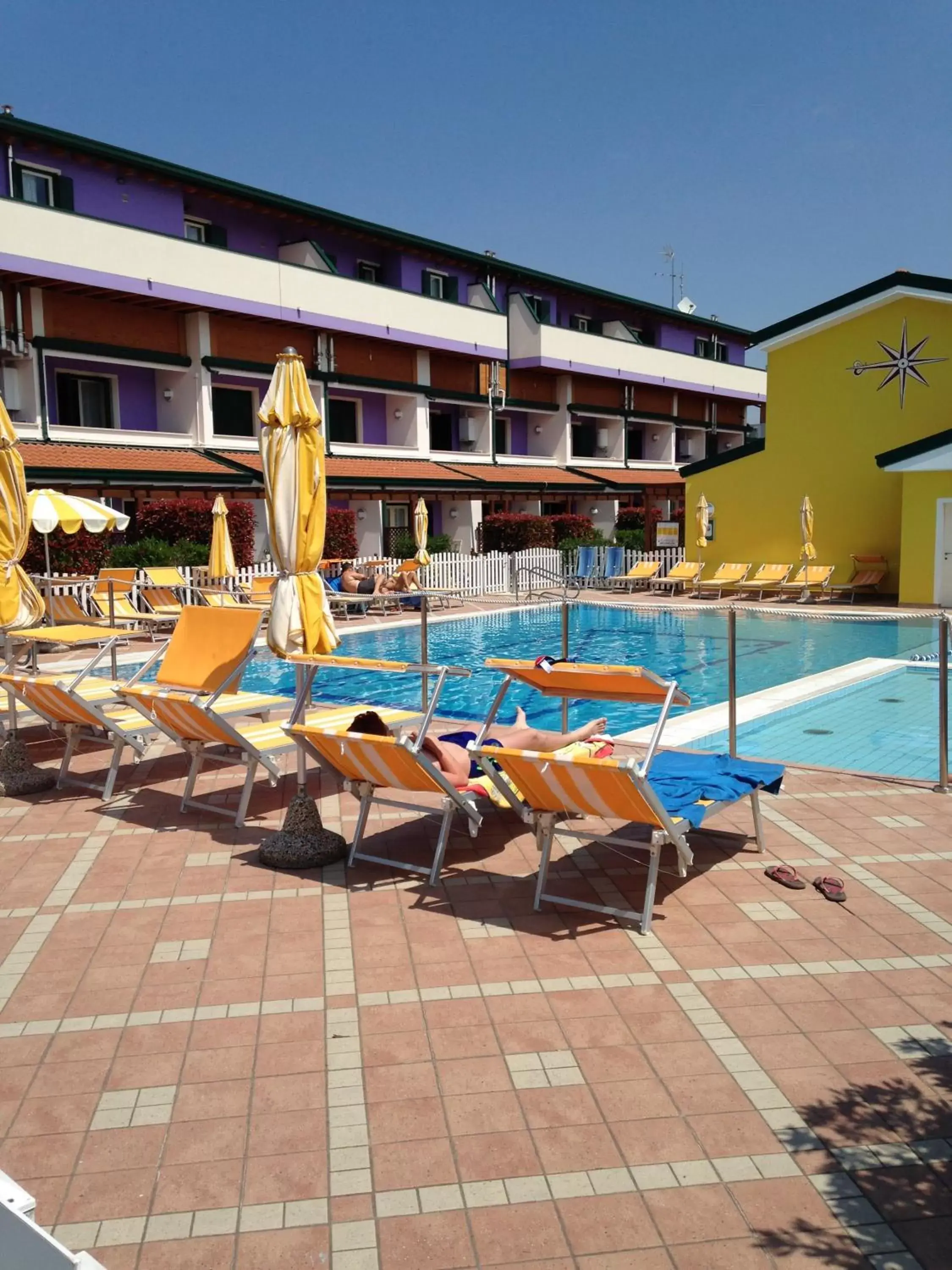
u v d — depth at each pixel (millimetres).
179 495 23812
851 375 24312
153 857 6137
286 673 15750
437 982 4438
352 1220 2949
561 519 34062
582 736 7062
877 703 12320
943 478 21078
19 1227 1638
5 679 7523
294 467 6250
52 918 5188
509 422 38375
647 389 42875
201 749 7133
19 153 23172
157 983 4449
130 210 25578
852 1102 3502
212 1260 2797
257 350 27812
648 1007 4188
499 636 19625
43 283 22516
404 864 5863
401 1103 3531
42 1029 4062
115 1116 3469
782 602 24328
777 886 5535
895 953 4676
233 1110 3498
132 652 15805
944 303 22750
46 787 7684
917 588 21703
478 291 35750
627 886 5578
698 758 6531
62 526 14000
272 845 5965
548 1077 3680
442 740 7234
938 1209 2965
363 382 30609
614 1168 3168
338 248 32219
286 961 4660
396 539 31656
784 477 25719
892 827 6539
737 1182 3092
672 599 25297
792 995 4277
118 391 25438
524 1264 2770
